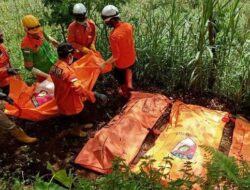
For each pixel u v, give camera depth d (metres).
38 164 3.62
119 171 2.80
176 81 4.54
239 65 4.26
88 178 3.46
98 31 4.80
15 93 3.85
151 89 4.57
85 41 4.21
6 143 3.86
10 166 3.59
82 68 4.04
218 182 2.73
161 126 3.99
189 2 4.88
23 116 3.90
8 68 4.05
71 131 3.93
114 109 4.32
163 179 3.18
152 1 5.19
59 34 5.07
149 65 4.55
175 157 3.48
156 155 3.54
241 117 4.07
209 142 3.72
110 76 4.72
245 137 3.82
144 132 3.85
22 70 4.80
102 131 3.78
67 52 3.49
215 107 4.31
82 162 3.54
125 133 3.79
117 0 4.64
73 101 3.66
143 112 4.06
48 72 4.16
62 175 2.60
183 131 3.79
